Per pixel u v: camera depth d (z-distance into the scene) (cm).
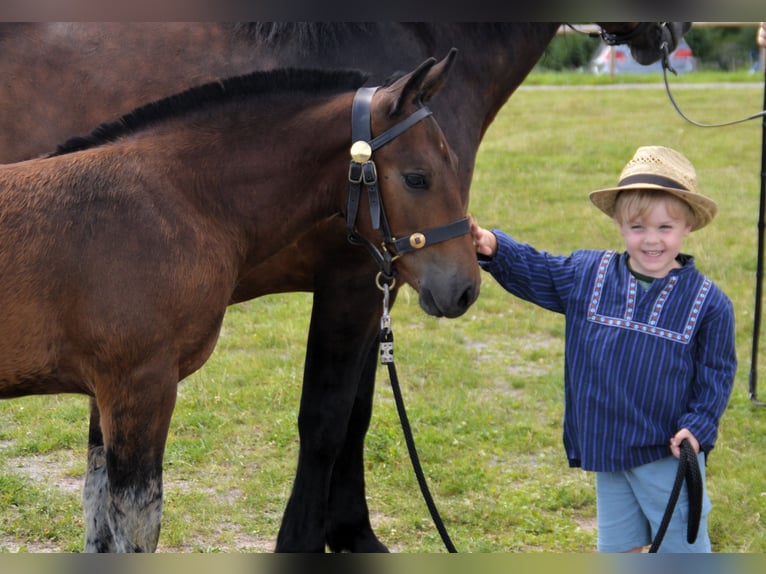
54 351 284
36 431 498
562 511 434
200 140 302
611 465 300
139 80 349
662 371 294
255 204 306
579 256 316
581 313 306
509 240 319
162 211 289
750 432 515
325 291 351
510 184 1085
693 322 294
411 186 295
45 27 350
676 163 301
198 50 352
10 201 279
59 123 346
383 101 295
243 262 315
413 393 559
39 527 404
